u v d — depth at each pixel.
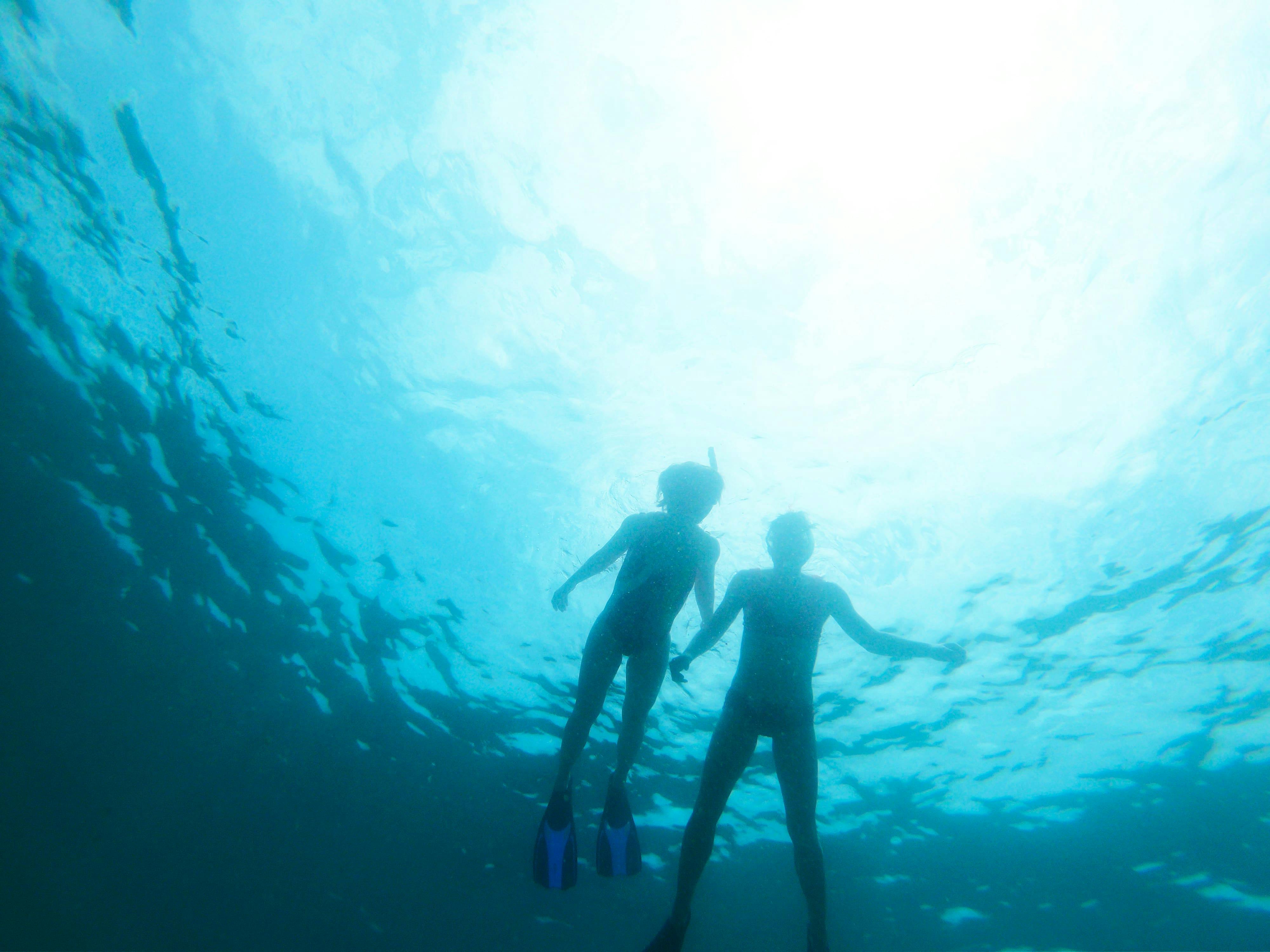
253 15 4.32
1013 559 4.27
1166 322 4.32
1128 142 4.45
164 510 3.90
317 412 4.52
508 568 4.30
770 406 4.80
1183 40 4.24
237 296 4.48
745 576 2.84
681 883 2.41
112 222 4.22
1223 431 4.13
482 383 4.77
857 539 4.37
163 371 4.25
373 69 4.62
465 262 4.86
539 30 4.79
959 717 3.87
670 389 4.86
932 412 4.70
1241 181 4.16
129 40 4.14
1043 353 4.59
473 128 4.86
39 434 3.81
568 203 5.02
